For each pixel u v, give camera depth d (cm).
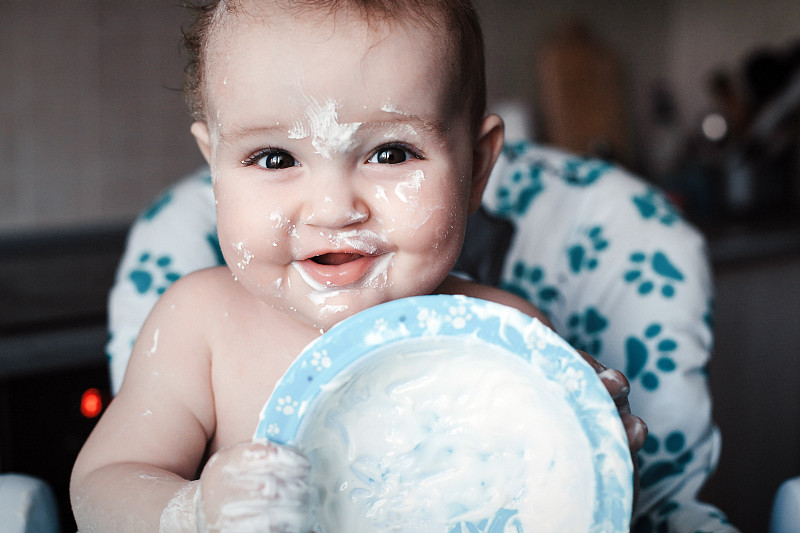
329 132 55
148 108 194
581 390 47
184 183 105
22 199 186
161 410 64
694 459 88
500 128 73
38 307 125
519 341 47
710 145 216
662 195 106
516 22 229
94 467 60
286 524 45
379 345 47
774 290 174
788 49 214
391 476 51
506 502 50
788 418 178
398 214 56
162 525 51
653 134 246
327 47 55
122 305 91
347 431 50
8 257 170
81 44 186
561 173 110
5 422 114
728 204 205
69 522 117
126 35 189
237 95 56
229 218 58
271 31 56
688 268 96
